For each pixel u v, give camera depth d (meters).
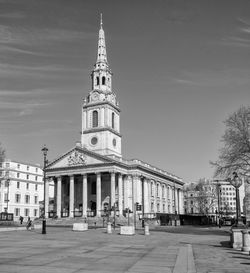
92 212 94.38
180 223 95.06
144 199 103.00
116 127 107.06
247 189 81.62
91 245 27.34
